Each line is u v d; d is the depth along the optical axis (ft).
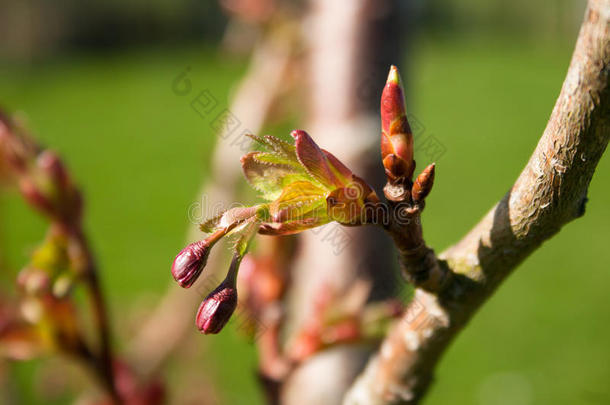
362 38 0.92
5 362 1.06
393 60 0.93
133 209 5.95
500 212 0.66
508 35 16.33
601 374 3.32
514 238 0.66
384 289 0.87
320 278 0.86
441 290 0.68
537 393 3.22
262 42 1.41
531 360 3.56
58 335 0.85
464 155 7.64
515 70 12.82
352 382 0.88
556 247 5.14
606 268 4.71
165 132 8.59
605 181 6.42
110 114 9.62
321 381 0.87
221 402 1.40
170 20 14.32
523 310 4.17
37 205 0.83
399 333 0.71
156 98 10.46
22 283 0.83
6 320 0.84
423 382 0.72
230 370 2.70
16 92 10.80
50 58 13.02
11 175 0.84
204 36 14.35
